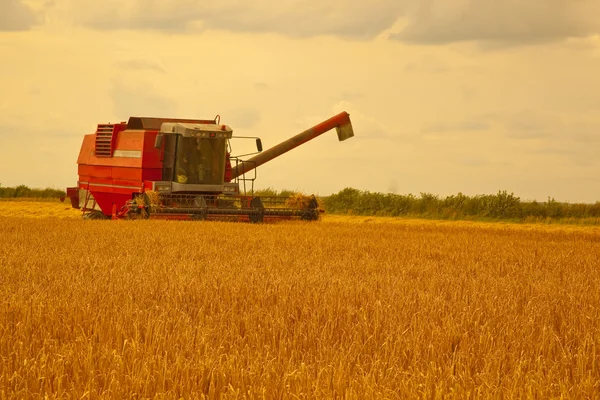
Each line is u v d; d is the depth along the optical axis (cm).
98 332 1104
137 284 1562
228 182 4381
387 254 2341
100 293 1438
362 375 906
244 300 1394
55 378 873
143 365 911
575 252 2552
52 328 1123
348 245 2614
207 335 1085
